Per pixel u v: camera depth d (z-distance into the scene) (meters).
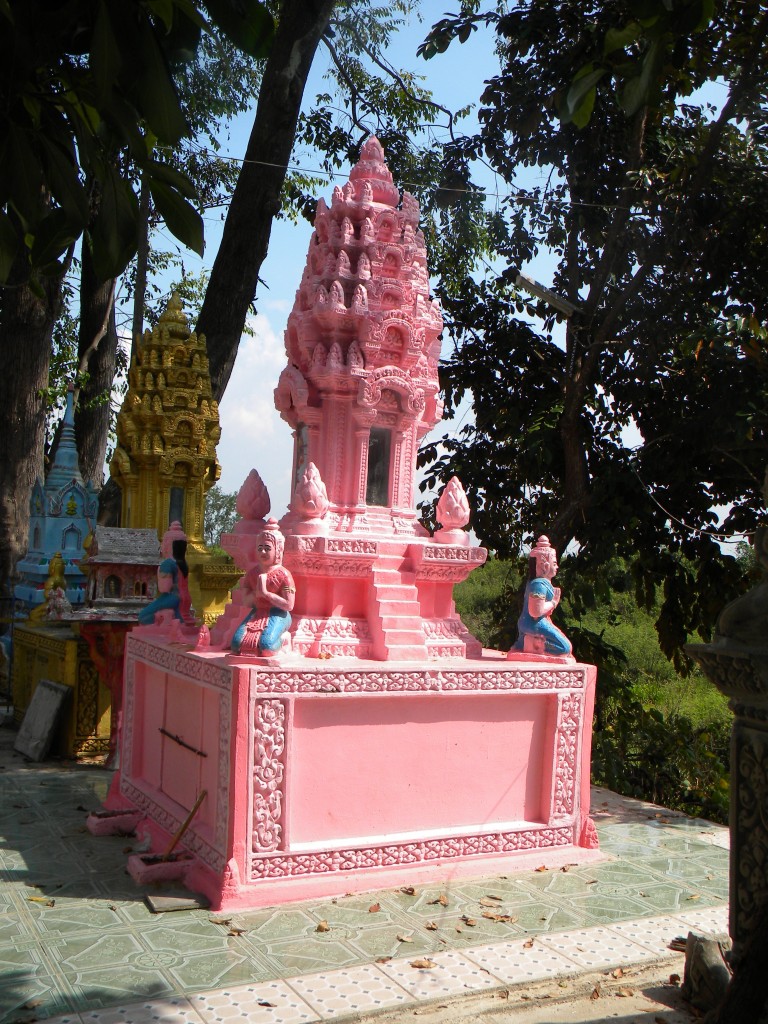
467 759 5.71
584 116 3.06
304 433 6.51
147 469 10.62
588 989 4.23
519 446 9.95
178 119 2.41
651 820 7.23
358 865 5.27
